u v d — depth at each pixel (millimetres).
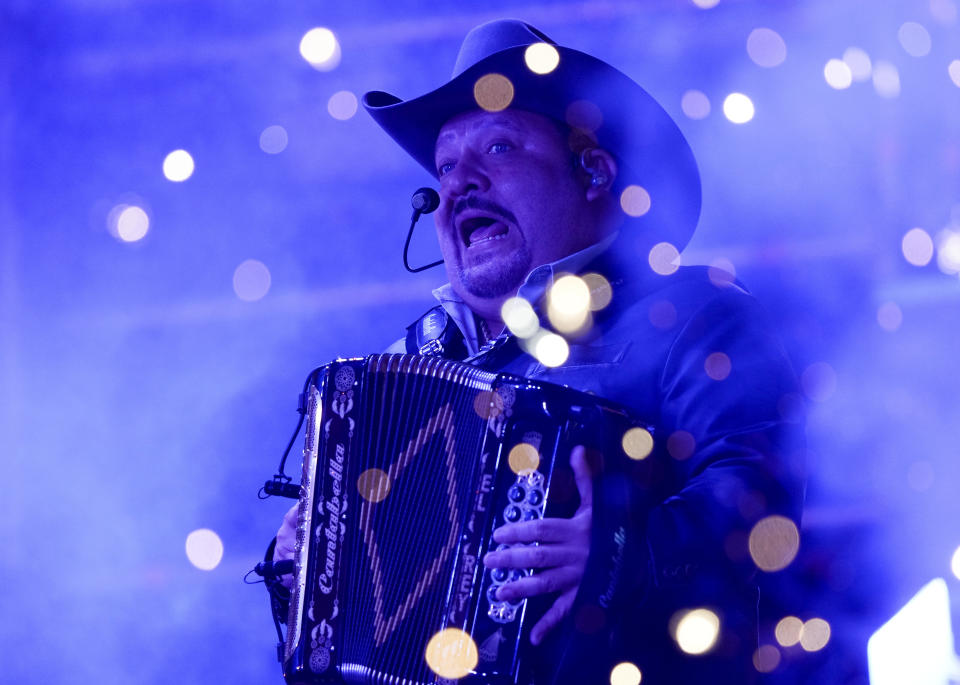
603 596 3307
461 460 3619
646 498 3582
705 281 4145
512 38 4941
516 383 3488
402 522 3688
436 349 4562
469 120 4703
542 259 4457
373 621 3629
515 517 3385
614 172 4625
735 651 3717
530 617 3307
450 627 3369
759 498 3488
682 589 3457
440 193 4684
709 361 3842
